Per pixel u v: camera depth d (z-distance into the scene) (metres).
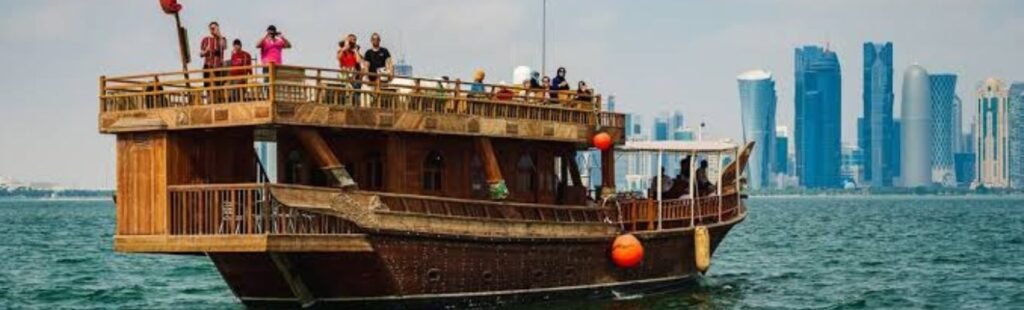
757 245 87.19
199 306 46.69
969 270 63.31
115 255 76.25
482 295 37.75
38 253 79.44
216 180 35.78
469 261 37.12
